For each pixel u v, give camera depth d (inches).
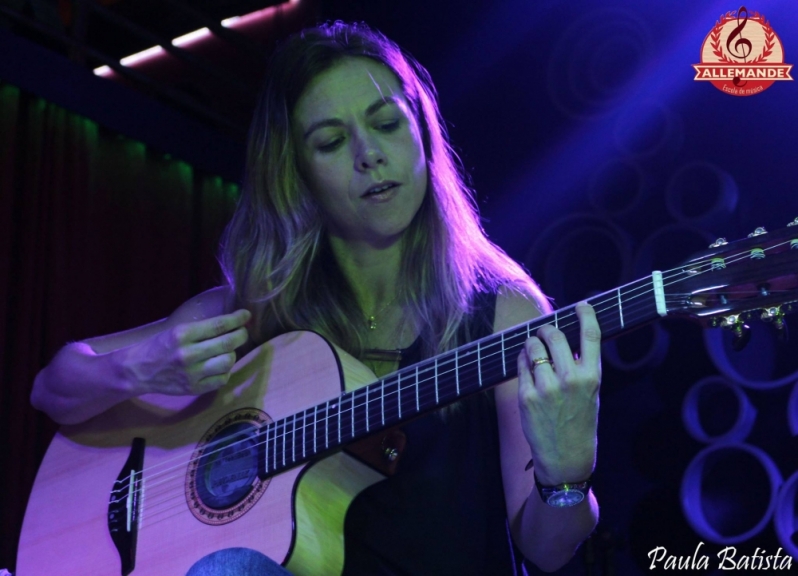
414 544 50.1
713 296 41.9
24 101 150.8
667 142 129.6
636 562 127.4
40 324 146.4
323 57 57.9
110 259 161.8
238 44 172.6
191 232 178.4
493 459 52.5
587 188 141.8
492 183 153.6
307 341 57.1
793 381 113.6
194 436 59.4
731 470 119.6
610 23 136.3
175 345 55.8
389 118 56.0
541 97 152.8
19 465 138.6
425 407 48.4
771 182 125.3
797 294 39.7
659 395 132.5
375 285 60.3
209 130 176.2
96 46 181.9
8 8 144.6
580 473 43.7
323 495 52.2
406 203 55.5
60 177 152.9
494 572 49.8
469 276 57.6
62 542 61.1
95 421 65.4
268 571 43.1
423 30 165.8
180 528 55.9
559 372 42.1
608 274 136.7
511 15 158.6
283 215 61.4
